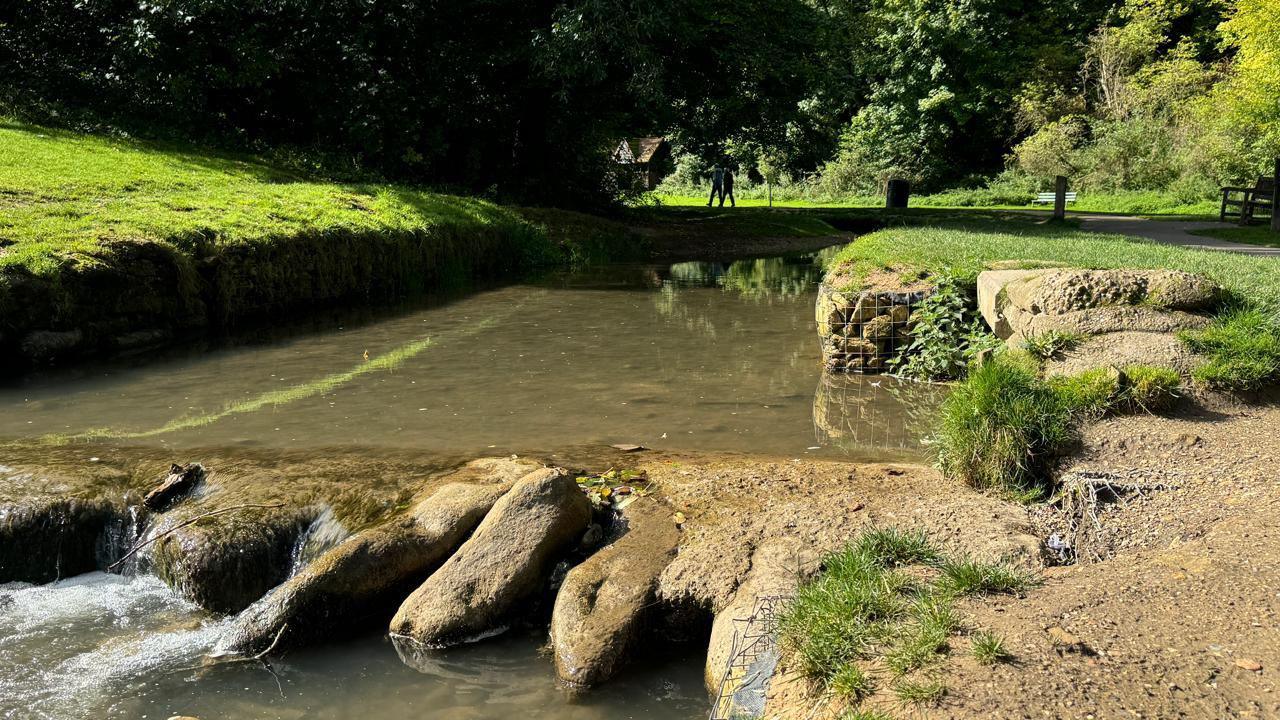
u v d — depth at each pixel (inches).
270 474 202.4
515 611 157.9
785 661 125.1
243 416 255.8
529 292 522.9
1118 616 124.3
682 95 856.9
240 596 173.6
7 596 177.9
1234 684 107.5
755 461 209.9
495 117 822.5
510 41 775.1
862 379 305.0
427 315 436.8
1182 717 102.1
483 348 355.6
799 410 263.3
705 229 928.9
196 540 173.5
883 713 106.6
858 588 134.4
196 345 359.9
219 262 391.9
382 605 163.6
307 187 556.7
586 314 442.3
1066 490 173.8
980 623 124.6
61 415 256.8
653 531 168.2
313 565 159.8
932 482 190.5
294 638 154.8
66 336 330.0
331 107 729.0
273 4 701.3
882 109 1806.1
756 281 587.5
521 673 143.8
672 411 262.1
